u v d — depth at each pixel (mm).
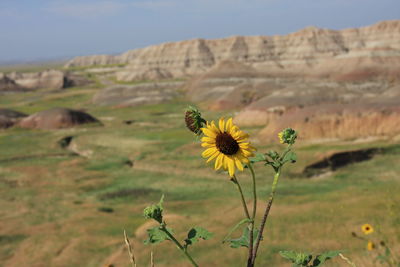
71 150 51969
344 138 45312
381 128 44750
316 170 34250
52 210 27031
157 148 47031
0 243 20344
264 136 49625
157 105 105875
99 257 16891
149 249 15828
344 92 73250
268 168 35656
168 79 174750
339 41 168875
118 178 36500
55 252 18469
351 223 14203
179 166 38844
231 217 19531
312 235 13891
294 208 19750
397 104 46656
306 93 71250
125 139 54375
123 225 21641
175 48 190625
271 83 100250
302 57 163625
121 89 121438
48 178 37219
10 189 33812
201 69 180000
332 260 9266
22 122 72750
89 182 35406
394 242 9328
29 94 153875
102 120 82062
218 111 90188
